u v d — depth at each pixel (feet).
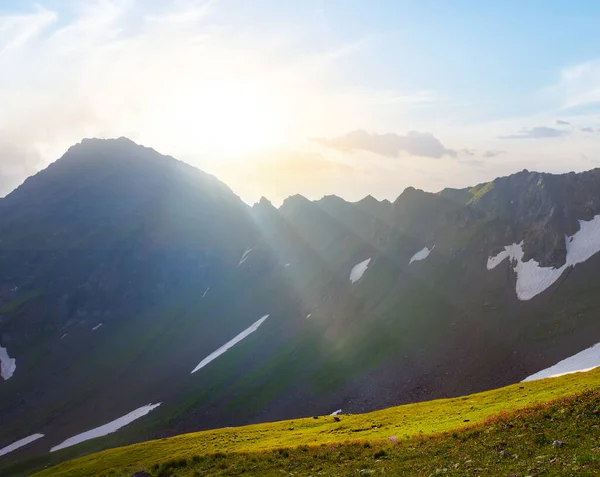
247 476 138.92
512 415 130.52
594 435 97.55
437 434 143.02
